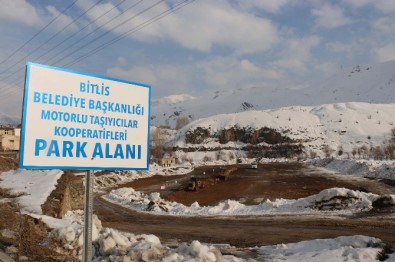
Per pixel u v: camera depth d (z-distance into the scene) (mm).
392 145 126062
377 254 11039
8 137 83125
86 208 5195
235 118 190750
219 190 51344
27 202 22297
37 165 4840
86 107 5371
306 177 63531
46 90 4996
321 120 189375
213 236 20250
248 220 25688
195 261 8539
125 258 8852
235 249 13719
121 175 74438
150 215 31875
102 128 5531
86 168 5297
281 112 197500
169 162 116000
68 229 11398
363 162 65438
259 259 11445
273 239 18766
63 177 32812
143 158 6016
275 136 170750
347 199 27266
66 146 5125
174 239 19734
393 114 197625
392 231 19031
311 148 161625
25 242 10844
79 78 5328
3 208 15180
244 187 52938
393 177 51531
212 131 183375
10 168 48031
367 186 47312
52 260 10039
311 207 28016
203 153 170000
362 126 179625
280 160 126250
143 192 54906
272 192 47469
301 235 19406
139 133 5992
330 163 84375
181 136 183625
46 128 4965
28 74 4852
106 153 5547
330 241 12742
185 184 60750
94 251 10133
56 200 24766
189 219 28234
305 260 10844
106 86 5617
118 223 26953
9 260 9820
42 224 13805
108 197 48562
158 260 8711
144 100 6102
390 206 25062
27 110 4820
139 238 12570
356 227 20531
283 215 26672
